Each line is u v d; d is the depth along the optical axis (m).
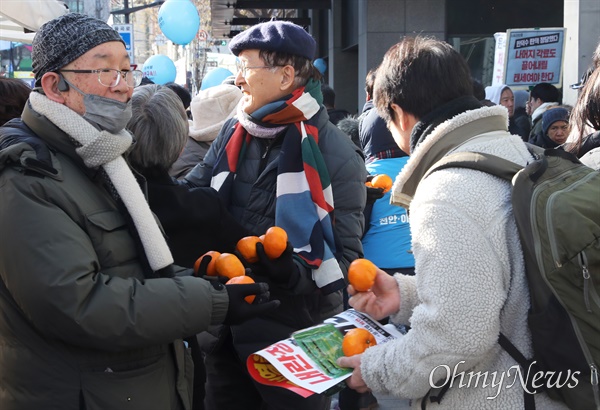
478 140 2.09
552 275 1.85
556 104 7.65
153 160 2.80
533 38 9.38
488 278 1.88
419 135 2.19
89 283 2.03
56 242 2.02
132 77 2.36
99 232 2.15
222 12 18.22
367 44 13.32
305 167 3.08
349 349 2.20
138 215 2.22
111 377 2.16
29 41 9.88
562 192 1.89
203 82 10.80
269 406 3.23
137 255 2.26
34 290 1.99
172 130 2.81
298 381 2.10
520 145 2.12
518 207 1.90
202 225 2.88
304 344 2.28
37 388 2.12
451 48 2.23
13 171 2.06
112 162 2.22
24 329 2.13
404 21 13.33
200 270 2.57
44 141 2.18
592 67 3.45
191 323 2.16
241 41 3.17
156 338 2.11
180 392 2.41
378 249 4.54
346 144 3.24
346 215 3.18
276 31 3.13
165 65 12.82
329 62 18.52
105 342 2.05
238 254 2.80
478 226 1.91
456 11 14.44
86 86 2.21
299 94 3.17
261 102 3.20
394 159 4.59
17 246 2.01
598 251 1.83
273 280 2.79
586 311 1.84
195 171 3.56
